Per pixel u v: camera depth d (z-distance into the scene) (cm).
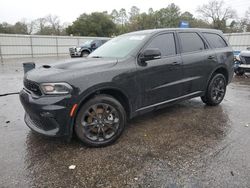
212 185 254
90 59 387
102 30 5144
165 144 350
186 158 310
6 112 508
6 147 345
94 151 331
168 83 420
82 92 314
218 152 324
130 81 362
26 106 329
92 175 276
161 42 421
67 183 262
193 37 481
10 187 255
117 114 352
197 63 466
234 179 263
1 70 1311
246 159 305
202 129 405
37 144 354
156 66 395
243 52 1027
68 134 319
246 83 873
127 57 373
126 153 325
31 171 285
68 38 2986
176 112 495
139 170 284
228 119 454
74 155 320
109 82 336
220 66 520
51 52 2875
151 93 397
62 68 336
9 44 2523
